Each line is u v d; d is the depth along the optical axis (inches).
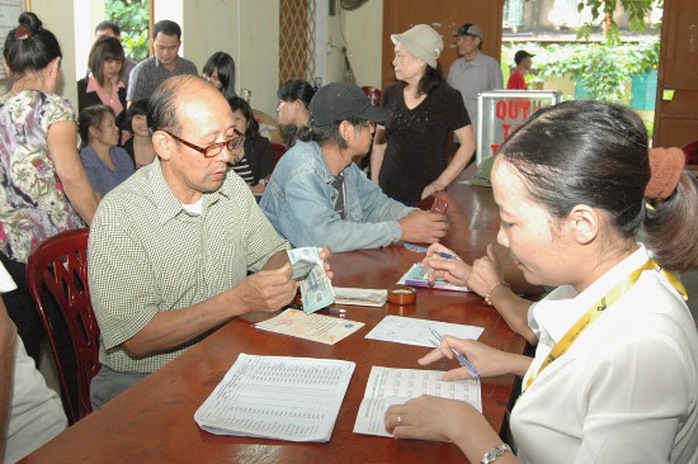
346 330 68.6
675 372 36.6
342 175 103.7
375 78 326.3
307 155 96.3
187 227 76.1
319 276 73.3
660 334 37.4
